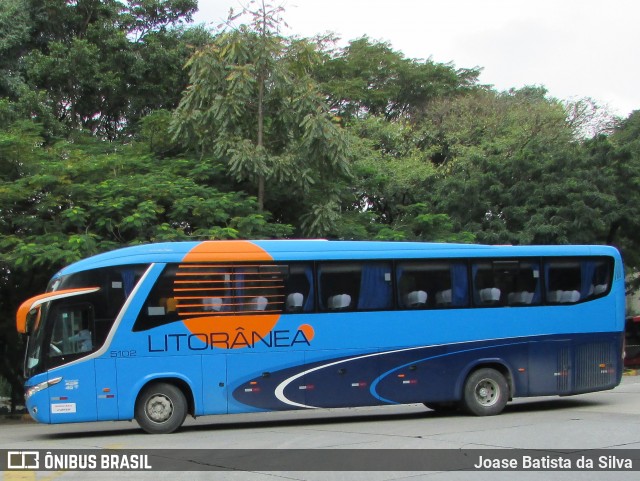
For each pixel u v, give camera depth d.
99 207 16.14
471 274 13.49
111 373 11.84
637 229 26.42
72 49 24.94
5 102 20.03
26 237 15.87
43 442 11.62
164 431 11.99
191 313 12.18
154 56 26.44
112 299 12.01
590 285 14.16
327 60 36.38
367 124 31.69
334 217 18.22
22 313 11.83
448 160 32.91
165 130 19.92
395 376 12.87
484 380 13.34
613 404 14.98
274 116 18.77
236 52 18.20
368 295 12.92
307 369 12.49
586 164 25.91
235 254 12.50
